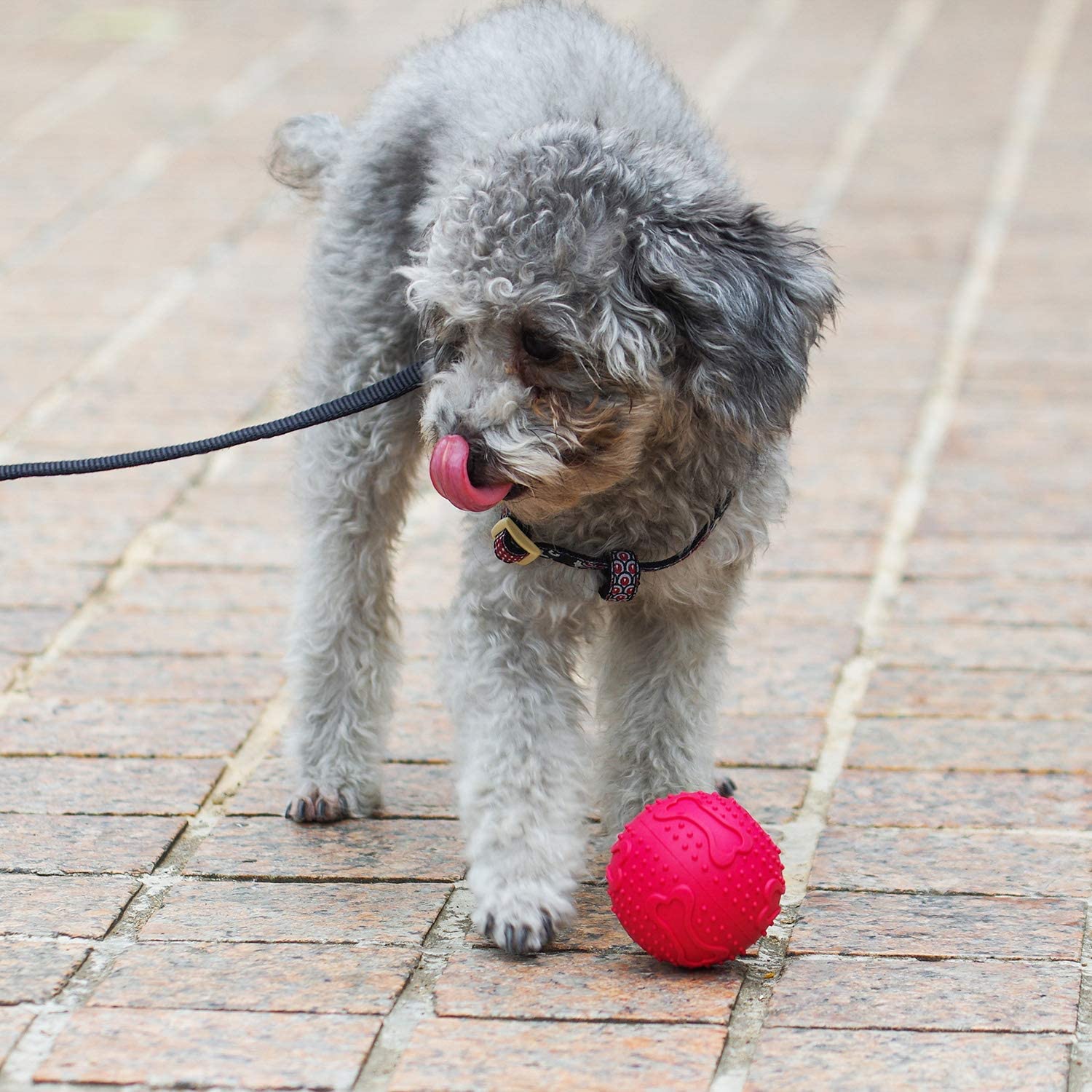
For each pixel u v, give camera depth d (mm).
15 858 4578
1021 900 4355
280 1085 3508
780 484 4379
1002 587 6547
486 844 4102
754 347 3900
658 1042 3656
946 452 7930
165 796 4984
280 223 11336
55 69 15398
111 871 4512
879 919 4262
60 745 5289
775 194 11867
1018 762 5180
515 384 3881
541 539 4188
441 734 5488
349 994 3867
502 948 4055
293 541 7012
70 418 8211
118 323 9547
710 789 4602
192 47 16219
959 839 4715
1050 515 7207
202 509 7332
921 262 10602
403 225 4738
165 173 12328
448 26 6152
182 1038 3682
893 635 6160
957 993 3875
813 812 4914
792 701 5648
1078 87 14812
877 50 16250
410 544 7098
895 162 12672
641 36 6184
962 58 15969
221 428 8102
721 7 18141
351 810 4895
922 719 5500
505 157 3975
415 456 5008
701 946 3865
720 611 4465
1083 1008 3809
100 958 4062
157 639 6105
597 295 3848
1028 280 10281
